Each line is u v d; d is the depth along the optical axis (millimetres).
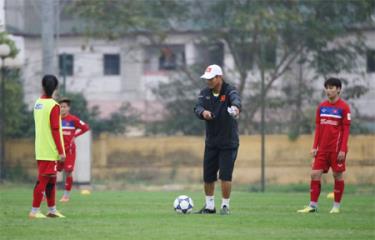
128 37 108000
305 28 96250
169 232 31844
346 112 41656
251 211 43531
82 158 78000
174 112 96812
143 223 35406
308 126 86312
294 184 81250
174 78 100688
